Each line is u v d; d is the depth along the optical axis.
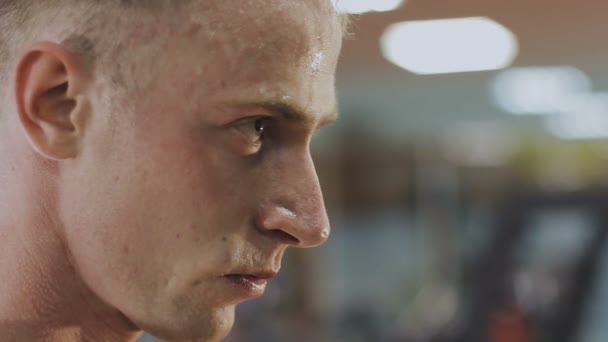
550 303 3.60
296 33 0.75
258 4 0.75
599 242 3.57
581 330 3.50
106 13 0.75
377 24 3.74
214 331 0.77
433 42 4.21
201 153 0.75
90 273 0.78
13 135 0.79
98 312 0.80
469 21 3.84
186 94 0.74
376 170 5.58
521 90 5.49
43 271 0.79
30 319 0.80
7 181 0.80
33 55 0.76
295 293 4.72
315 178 0.79
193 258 0.75
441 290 5.09
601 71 5.05
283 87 0.75
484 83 5.35
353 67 4.78
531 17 3.84
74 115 0.76
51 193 0.78
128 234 0.75
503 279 3.75
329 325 4.98
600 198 3.64
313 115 0.77
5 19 0.79
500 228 3.84
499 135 5.76
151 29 0.74
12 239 0.80
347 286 5.30
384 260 5.41
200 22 0.74
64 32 0.76
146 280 0.76
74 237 0.77
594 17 3.84
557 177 5.77
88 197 0.76
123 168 0.75
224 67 0.74
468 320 3.84
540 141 5.86
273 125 0.77
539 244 3.71
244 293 0.78
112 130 0.75
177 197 0.75
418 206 5.55
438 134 5.70
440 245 5.45
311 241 0.77
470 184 5.62
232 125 0.75
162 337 0.77
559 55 4.64
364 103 5.64
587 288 3.55
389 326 5.03
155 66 0.74
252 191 0.76
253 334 3.81
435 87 5.46
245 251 0.77
